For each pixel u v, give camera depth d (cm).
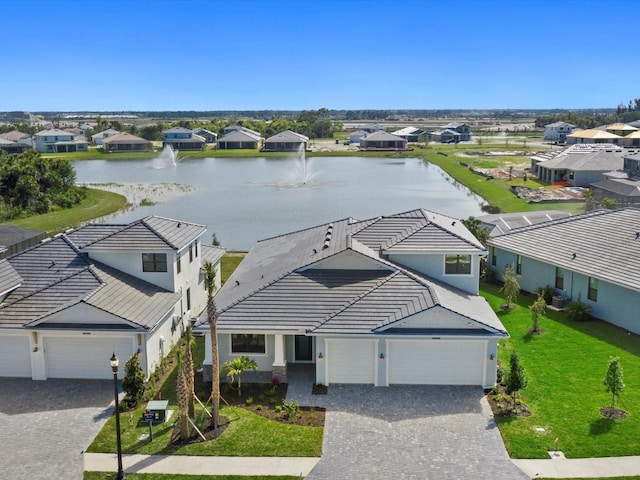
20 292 3175
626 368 2947
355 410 2608
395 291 2986
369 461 2217
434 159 14812
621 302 3459
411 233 3400
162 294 3347
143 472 2161
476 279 3322
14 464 2228
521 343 3300
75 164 15100
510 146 17612
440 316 2788
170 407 2669
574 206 7638
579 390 2739
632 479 2072
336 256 3169
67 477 2144
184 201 9056
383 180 11519
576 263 3728
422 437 2378
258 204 8769
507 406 2600
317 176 12206
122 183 11169
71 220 7462
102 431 2455
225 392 2788
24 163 8600
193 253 3784
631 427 2400
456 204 8625
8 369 2995
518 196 8494
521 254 4109
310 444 2331
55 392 2819
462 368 2834
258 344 2955
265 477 2122
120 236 3428
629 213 4000
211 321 2358
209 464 2206
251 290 3170
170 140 18138
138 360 2820
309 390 2806
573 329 3484
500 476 2111
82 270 3253
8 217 7394
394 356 2844
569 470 2133
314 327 2830
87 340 2933
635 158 8444
